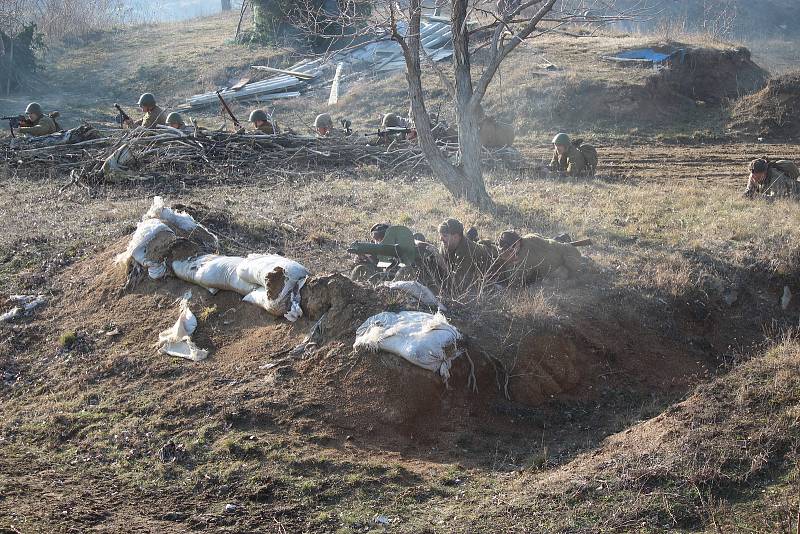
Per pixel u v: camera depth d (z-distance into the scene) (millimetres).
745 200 13117
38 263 10664
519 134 21141
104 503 5977
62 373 8297
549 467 6508
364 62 26734
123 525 5621
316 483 6199
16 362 8617
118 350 8477
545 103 21891
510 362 7742
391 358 7215
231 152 16359
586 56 24891
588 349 8398
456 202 12688
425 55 12586
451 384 7258
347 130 18234
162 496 6125
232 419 6988
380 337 7258
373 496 6090
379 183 14766
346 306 7762
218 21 36781
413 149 16406
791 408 6555
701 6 34906
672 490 5828
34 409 7680
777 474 5938
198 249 9453
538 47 25891
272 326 8141
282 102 24953
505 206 12641
